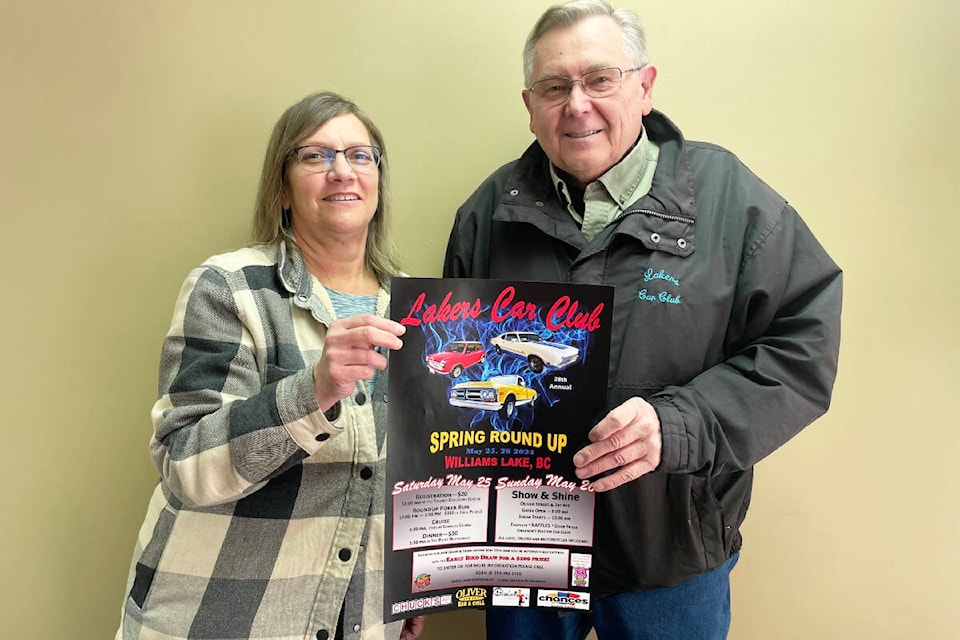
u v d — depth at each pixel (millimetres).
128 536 1399
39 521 1387
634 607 1117
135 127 1344
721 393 991
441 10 1370
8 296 1345
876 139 1395
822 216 1410
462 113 1395
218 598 922
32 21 1312
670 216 1062
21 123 1321
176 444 866
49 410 1370
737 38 1378
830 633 1478
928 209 1408
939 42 1379
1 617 1396
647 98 1134
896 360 1432
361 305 1098
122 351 1376
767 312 1054
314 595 954
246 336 958
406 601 919
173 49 1337
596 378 930
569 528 952
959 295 1422
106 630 1409
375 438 997
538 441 936
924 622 1476
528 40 1116
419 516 918
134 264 1364
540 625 1204
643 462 912
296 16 1351
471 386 917
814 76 1384
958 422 1440
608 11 1066
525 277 1122
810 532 1466
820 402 1018
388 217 1186
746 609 1480
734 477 1116
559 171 1156
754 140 1397
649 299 1045
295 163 1048
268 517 940
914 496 1454
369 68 1370
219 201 1373
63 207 1344
